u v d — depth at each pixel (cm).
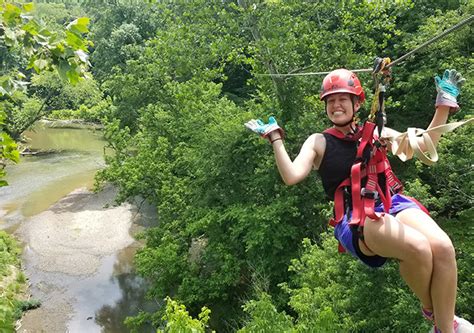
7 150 426
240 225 1617
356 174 284
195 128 1975
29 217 2883
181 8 1872
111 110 3416
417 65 1900
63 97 4625
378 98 302
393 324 992
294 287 1485
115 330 1839
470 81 1466
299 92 1652
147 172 2033
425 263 252
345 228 290
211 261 1745
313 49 1595
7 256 2281
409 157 292
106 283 2170
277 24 1611
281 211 1504
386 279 1048
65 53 376
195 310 1744
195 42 1745
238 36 1720
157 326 1808
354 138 306
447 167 1298
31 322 1867
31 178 3600
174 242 1802
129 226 2778
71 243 2558
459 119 1439
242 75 3156
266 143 1612
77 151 4391
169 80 2609
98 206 3062
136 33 5072
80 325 1861
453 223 1266
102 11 5734
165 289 1748
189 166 1961
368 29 1598
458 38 1700
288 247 1565
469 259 1097
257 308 999
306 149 309
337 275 1158
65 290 2111
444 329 261
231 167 1736
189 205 1850
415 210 280
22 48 384
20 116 4053
